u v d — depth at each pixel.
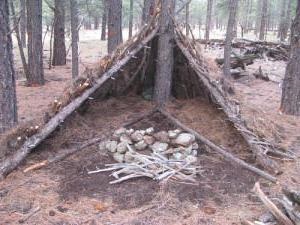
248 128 5.74
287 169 5.26
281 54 15.49
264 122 6.31
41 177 4.92
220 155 5.45
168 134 5.43
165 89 6.37
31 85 11.08
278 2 40.94
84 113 6.22
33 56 10.95
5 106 5.81
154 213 4.17
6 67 5.73
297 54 7.88
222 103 5.80
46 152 5.48
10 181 4.82
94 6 20.38
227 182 4.84
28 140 5.28
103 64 5.95
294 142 6.34
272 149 5.63
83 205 4.30
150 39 6.16
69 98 5.68
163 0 6.13
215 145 5.55
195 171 4.95
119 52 6.14
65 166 5.19
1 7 5.46
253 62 14.08
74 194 4.52
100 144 5.56
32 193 4.54
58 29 15.27
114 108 6.45
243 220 4.07
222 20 48.91
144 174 4.85
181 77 6.59
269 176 4.96
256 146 5.40
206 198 4.48
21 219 4.04
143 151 5.39
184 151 5.34
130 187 4.65
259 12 36.47
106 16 26.72
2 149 5.33
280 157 5.59
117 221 4.02
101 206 4.27
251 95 10.09
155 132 5.79
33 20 10.74
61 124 5.70
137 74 6.64
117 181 4.73
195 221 4.05
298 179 5.01
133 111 6.30
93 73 5.92
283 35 24.86
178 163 5.08
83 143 5.60
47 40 26.38
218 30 47.72
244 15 39.44
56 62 15.47
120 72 6.32
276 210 3.94
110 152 5.42
